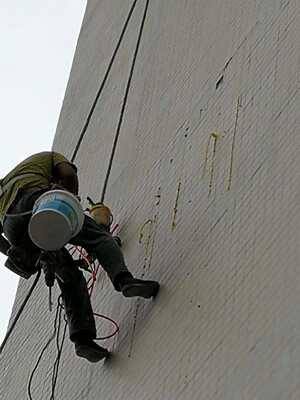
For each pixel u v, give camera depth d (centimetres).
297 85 561
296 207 503
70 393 633
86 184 800
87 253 657
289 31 605
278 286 483
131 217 683
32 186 582
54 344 704
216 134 627
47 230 544
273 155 549
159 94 758
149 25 863
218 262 547
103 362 609
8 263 583
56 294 752
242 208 552
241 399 461
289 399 431
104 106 868
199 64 714
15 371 740
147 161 712
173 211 630
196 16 775
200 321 532
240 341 488
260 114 586
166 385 528
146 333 580
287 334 457
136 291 581
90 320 593
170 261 598
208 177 610
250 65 632
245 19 679
